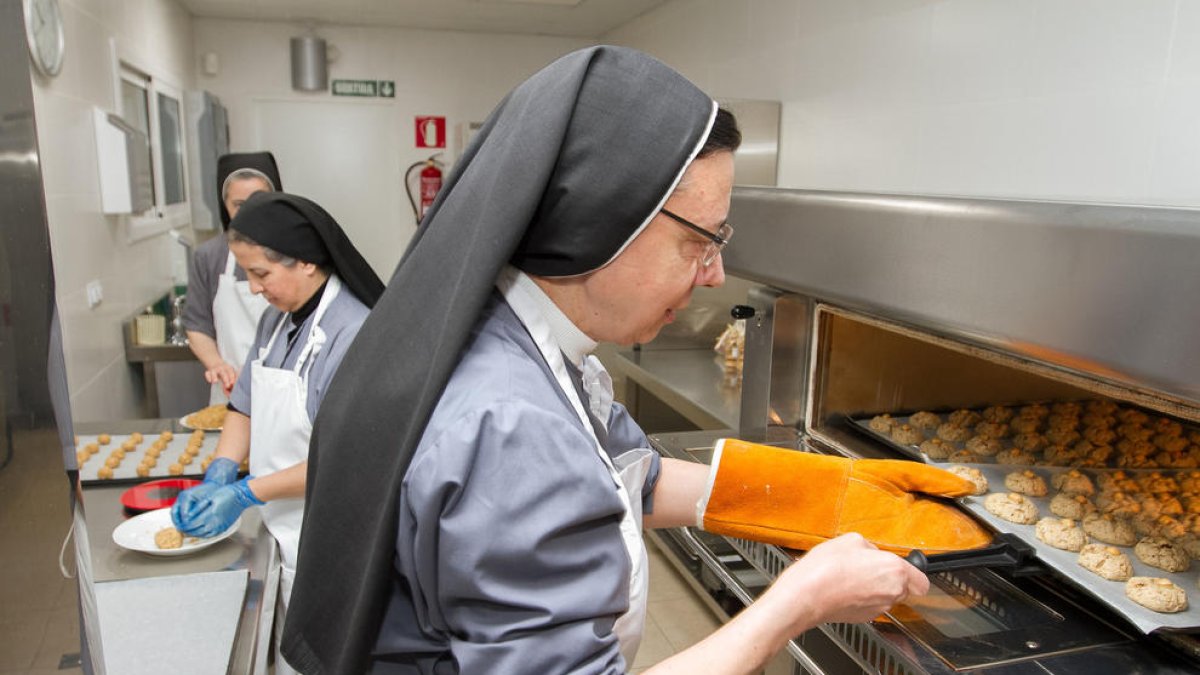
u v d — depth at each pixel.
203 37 4.54
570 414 0.67
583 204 0.62
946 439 1.51
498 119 0.69
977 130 1.91
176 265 3.63
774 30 2.83
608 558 0.62
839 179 2.47
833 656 1.12
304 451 1.45
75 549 0.49
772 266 1.34
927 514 1.05
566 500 0.59
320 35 4.71
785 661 1.29
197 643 1.02
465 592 0.58
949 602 1.00
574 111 0.62
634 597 0.72
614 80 0.63
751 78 3.01
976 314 0.91
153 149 3.31
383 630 0.67
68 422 0.47
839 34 2.43
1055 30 1.68
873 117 2.29
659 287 0.68
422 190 4.99
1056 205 0.82
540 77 0.66
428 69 4.90
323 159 4.88
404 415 0.62
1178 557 1.04
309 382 1.42
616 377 3.16
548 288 0.70
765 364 1.56
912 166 2.14
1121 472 1.35
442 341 0.61
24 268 0.44
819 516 1.02
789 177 2.76
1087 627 0.95
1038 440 1.47
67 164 2.19
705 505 1.01
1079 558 1.04
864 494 1.03
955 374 1.66
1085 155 1.63
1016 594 1.03
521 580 0.59
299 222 1.43
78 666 0.50
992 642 0.91
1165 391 0.70
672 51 3.84
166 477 1.71
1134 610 0.92
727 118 0.66
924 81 2.07
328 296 1.48
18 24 0.41
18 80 0.42
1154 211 0.72
